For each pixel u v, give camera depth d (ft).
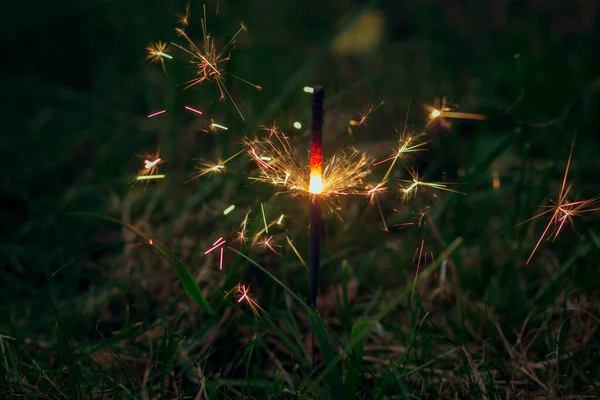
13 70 2.84
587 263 1.61
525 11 3.21
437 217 1.72
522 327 1.45
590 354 1.46
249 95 1.95
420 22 3.20
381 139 2.23
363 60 2.87
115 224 1.92
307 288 1.65
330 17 3.35
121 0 3.16
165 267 1.68
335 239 1.76
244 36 2.72
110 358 1.48
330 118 1.95
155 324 1.47
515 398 1.34
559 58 2.46
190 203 1.80
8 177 2.11
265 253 1.63
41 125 2.42
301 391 1.38
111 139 2.31
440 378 1.39
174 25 2.91
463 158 2.02
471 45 2.98
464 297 1.57
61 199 2.02
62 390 1.35
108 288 1.69
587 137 2.17
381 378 1.38
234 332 1.51
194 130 1.97
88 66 2.92
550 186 1.90
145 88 2.61
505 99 2.40
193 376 1.44
